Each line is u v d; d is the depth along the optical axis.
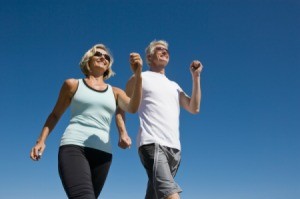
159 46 5.06
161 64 5.03
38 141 3.67
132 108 3.87
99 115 3.80
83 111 3.77
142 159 4.39
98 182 3.67
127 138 3.94
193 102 4.81
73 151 3.51
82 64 4.12
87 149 3.58
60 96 3.85
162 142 4.33
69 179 3.34
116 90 4.11
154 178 4.16
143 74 4.80
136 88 3.78
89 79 4.05
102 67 4.09
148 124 4.46
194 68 4.89
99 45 4.23
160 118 4.47
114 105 3.96
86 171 3.43
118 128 4.14
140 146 4.37
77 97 3.80
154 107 4.53
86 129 3.68
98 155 3.64
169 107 4.59
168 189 4.05
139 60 3.76
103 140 3.72
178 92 4.98
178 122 4.66
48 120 3.81
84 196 3.25
